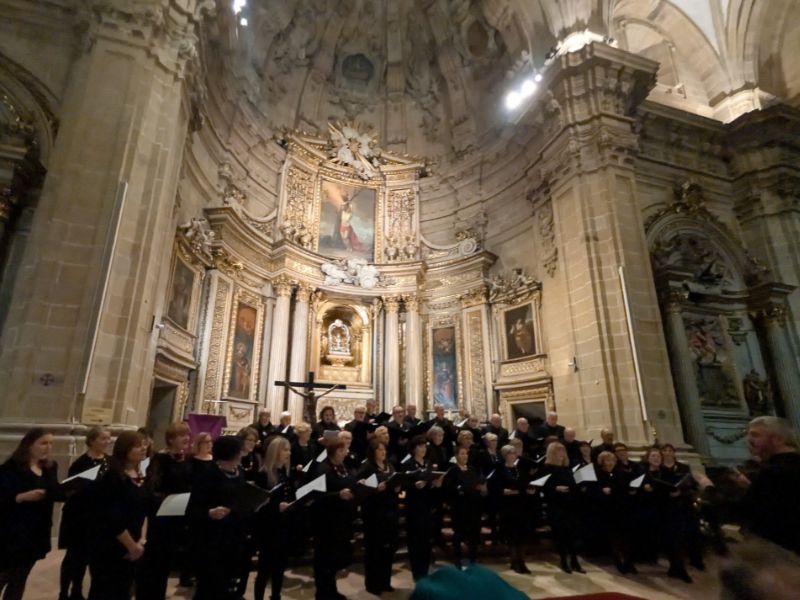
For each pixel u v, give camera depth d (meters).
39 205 7.06
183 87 8.82
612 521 6.37
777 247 12.70
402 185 17.11
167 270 9.33
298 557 6.36
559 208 12.00
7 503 3.50
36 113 7.68
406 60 18.23
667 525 6.05
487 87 16.73
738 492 3.15
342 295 15.38
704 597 5.19
